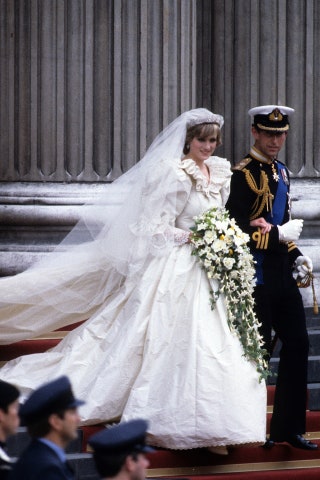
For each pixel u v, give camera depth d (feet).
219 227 81.35
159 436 79.51
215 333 80.64
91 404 81.30
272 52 117.91
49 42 110.22
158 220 82.84
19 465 51.06
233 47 118.21
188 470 81.87
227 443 78.95
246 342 80.69
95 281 89.92
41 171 110.73
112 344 84.12
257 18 117.91
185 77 112.06
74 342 85.61
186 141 84.69
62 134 110.73
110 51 110.93
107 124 111.14
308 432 90.43
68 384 52.70
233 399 79.20
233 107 118.32
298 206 114.93
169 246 82.58
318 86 118.32
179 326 81.10
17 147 110.73
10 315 90.38
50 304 89.97
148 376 80.64
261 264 84.58
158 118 111.45
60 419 52.13
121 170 111.14
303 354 84.94
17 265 107.45
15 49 110.32
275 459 85.15
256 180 85.46
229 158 118.42
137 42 111.14
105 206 88.17
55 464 50.44
